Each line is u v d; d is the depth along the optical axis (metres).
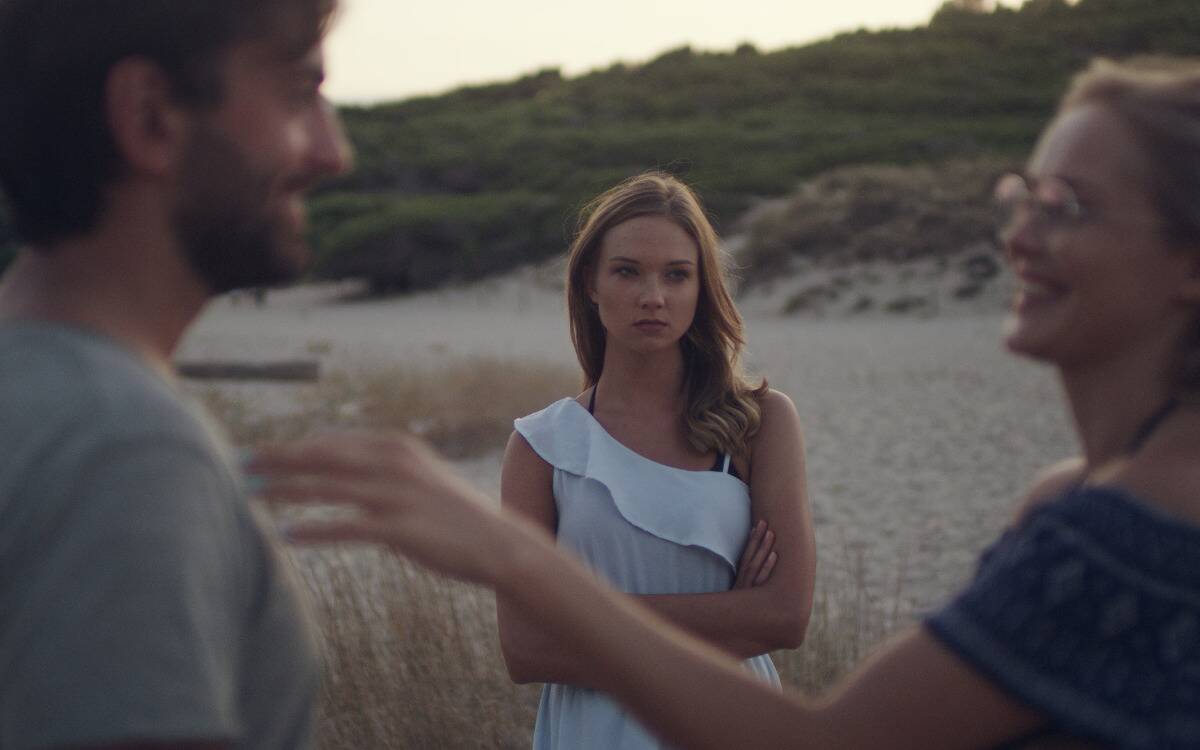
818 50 58.34
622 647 0.98
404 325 27.91
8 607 0.77
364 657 3.20
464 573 0.94
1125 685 0.88
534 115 54.00
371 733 3.10
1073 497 0.96
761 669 2.08
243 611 0.90
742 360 2.31
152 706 0.75
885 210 28.78
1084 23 57.59
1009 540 1.09
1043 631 0.91
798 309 25.20
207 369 14.45
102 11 0.90
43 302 0.93
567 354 19.42
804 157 37.47
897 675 0.97
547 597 0.96
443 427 10.11
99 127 0.91
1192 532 0.90
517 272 34.31
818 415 12.05
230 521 0.87
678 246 2.11
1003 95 48.00
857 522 7.16
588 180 39.34
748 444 2.16
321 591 3.39
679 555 2.04
